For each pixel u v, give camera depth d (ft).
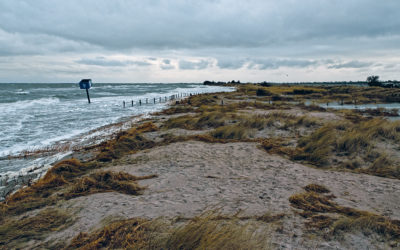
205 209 14.96
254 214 14.10
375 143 30.71
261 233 11.91
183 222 13.25
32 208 16.66
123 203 16.52
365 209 15.02
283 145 33.50
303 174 22.15
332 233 12.04
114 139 41.27
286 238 11.57
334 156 27.25
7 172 26.86
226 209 14.87
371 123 39.50
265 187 18.88
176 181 20.72
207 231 11.48
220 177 21.52
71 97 163.73
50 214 15.26
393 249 10.80
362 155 27.22
